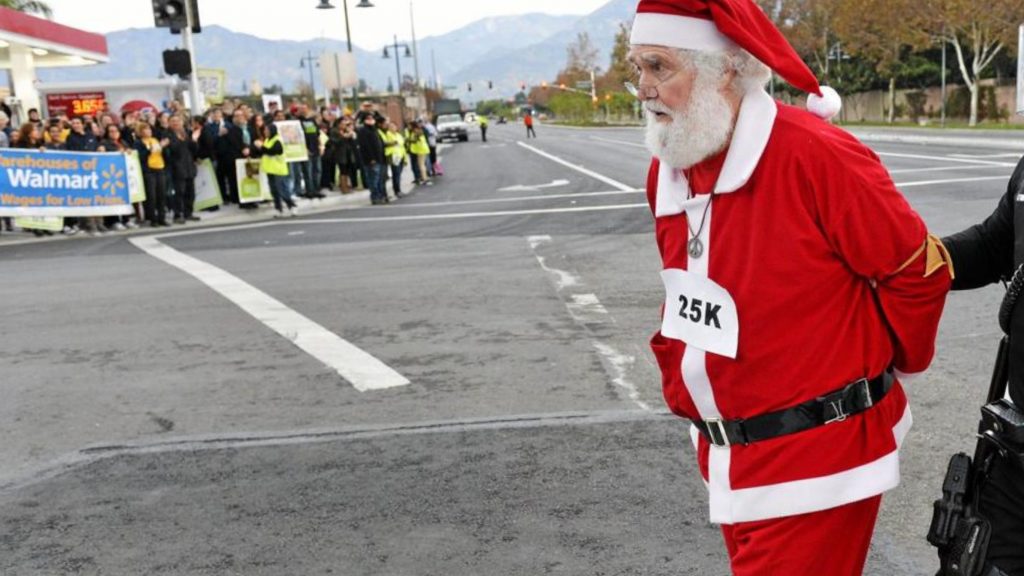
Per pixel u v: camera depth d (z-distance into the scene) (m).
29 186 15.05
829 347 1.99
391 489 4.16
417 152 23.89
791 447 2.01
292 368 6.24
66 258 12.55
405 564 3.49
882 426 2.05
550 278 8.95
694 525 3.66
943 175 15.91
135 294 9.25
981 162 18.62
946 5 37.84
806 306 1.98
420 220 14.81
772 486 2.03
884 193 1.93
